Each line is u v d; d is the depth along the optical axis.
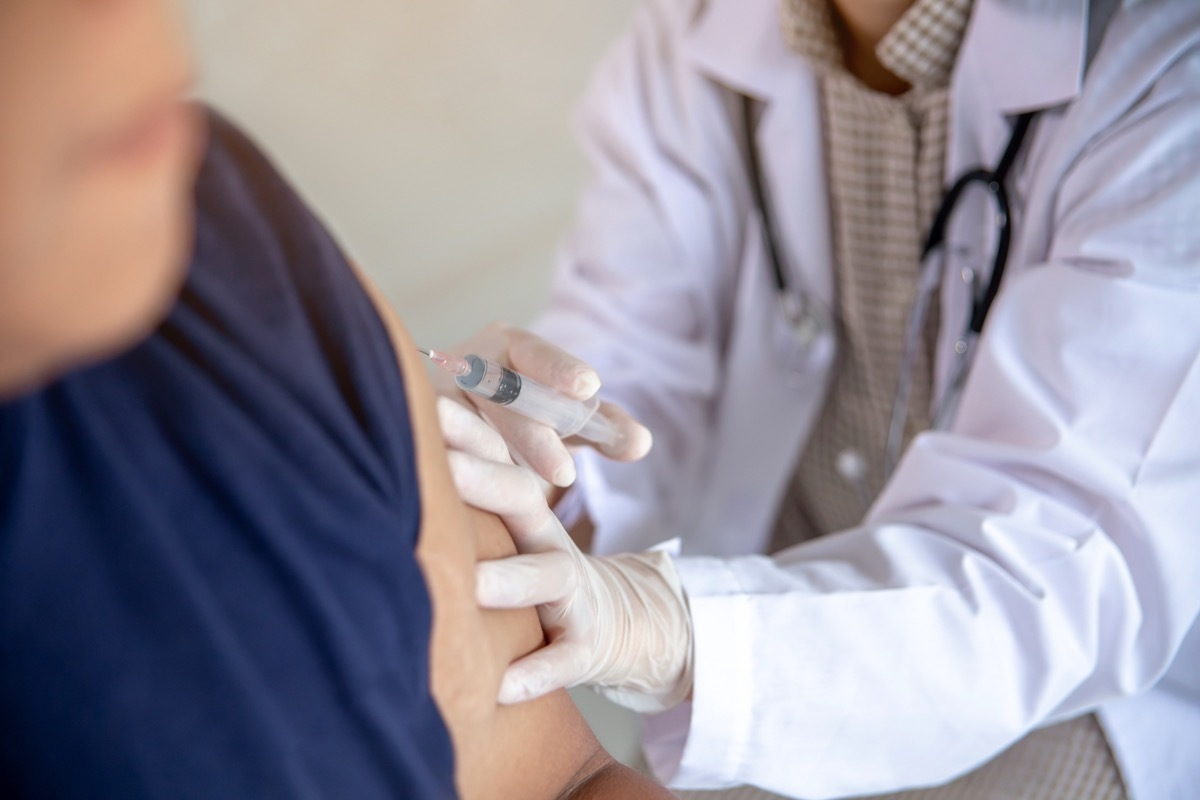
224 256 0.48
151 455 0.43
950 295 1.16
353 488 0.47
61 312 0.32
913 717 0.94
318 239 0.50
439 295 2.31
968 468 1.04
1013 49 1.03
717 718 0.90
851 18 1.12
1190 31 0.98
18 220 0.30
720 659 0.89
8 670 0.40
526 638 0.67
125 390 0.43
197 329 0.45
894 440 1.24
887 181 1.17
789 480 1.47
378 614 0.48
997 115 1.07
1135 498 0.97
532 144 2.46
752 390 1.34
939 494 1.06
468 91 2.53
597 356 1.30
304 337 0.48
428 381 0.56
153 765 0.42
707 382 1.36
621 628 0.81
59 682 0.41
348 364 0.49
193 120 0.41
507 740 0.63
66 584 0.41
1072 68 1.01
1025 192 1.09
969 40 1.05
